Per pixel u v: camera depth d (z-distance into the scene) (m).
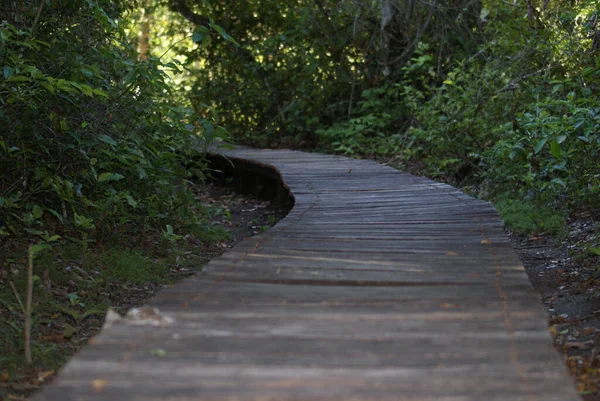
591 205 6.39
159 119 6.25
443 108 9.58
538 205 6.90
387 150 11.25
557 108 7.31
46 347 3.67
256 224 8.01
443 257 4.01
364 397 2.08
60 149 5.31
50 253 4.88
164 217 6.28
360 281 3.43
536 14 8.45
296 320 2.81
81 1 5.73
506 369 2.29
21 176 5.21
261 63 13.91
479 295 3.19
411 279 3.48
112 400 2.04
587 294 4.35
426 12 12.24
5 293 4.21
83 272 4.85
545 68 8.15
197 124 6.91
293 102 13.27
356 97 13.34
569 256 5.36
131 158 5.66
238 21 13.95
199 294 3.17
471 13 11.59
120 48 6.72
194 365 2.31
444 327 2.72
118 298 4.68
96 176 5.22
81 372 2.23
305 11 12.81
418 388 2.14
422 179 7.75
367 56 13.14
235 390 2.12
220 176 11.43
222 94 13.91
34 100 5.11
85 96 5.56
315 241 4.50
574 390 2.12
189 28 15.00
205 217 7.20
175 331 2.63
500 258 3.96
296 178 7.99
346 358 2.39
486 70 9.39
